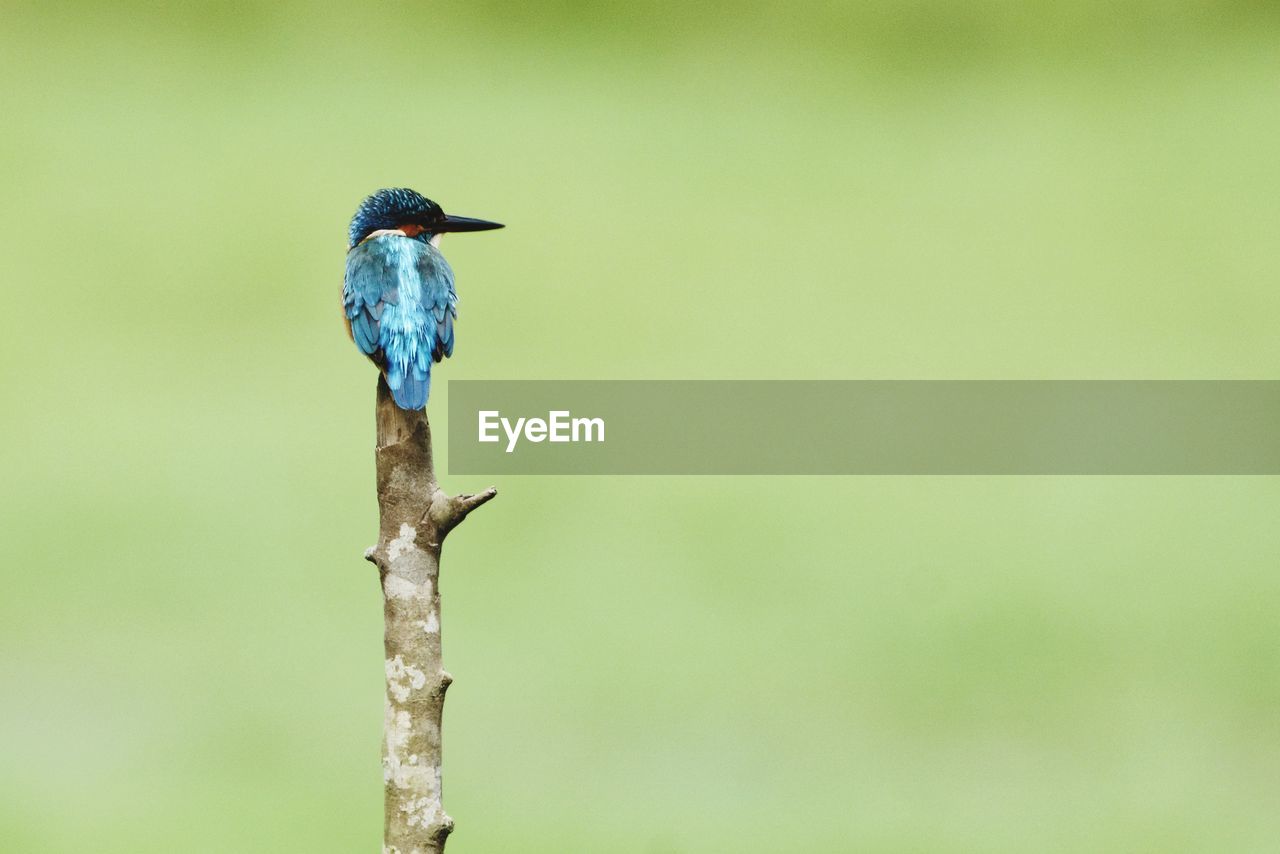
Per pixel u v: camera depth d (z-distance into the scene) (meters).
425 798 12.26
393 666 12.27
